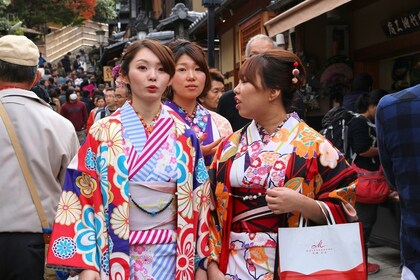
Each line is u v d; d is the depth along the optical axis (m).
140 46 2.42
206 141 3.31
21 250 2.87
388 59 7.85
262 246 2.35
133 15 24.38
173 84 3.29
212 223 2.51
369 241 5.97
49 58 39.25
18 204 2.88
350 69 8.09
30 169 2.91
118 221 2.28
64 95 16.55
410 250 2.15
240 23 10.78
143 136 2.38
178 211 2.36
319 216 2.29
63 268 2.36
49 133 2.98
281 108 2.46
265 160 2.36
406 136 2.12
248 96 2.41
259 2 9.47
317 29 8.24
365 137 4.95
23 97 3.01
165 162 2.36
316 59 8.23
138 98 2.42
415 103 2.12
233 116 4.27
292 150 2.36
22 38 3.10
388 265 5.41
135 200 2.31
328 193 2.36
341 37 8.22
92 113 8.19
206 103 4.27
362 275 2.23
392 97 2.21
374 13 7.56
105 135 2.36
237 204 2.44
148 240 2.31
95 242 2.33
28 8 31.47
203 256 2.45
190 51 3.28
